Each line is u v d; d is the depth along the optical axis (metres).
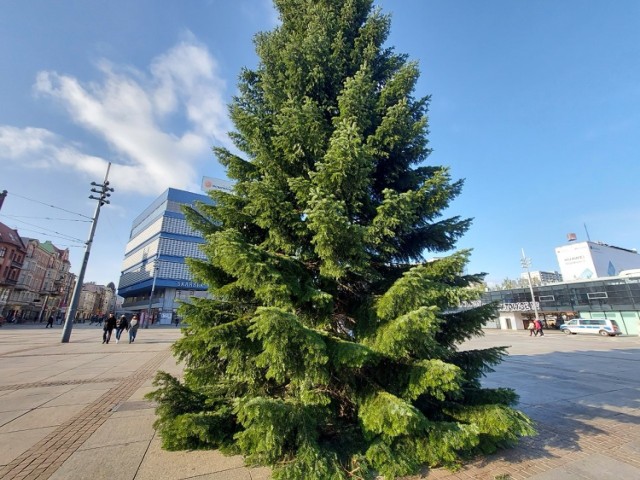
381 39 5.51
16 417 5.04
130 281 67.69
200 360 3.95
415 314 2.98
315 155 4.25
